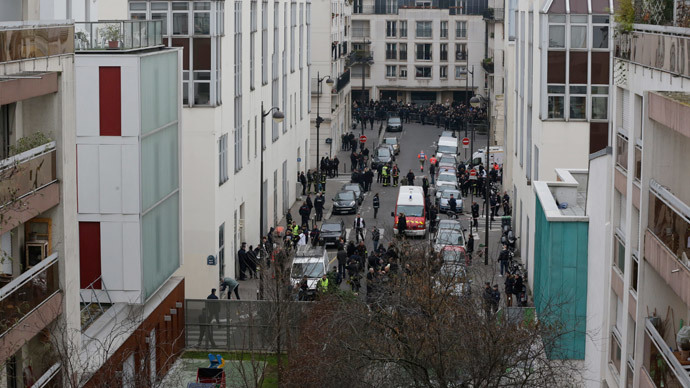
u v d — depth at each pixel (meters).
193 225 43.00
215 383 30.05
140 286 31.50
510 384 25.36
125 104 31.34
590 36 45.66
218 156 43.94
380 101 121.25
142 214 31.66
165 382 29.38
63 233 24.09
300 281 36.62
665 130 20.80
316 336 30.17
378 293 30.78
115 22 32.25
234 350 35.22
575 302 31.08
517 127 57.00
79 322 25.41
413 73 128.00
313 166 86.56
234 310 35.19
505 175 66.81
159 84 33.66
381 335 28.06
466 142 88.44
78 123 31.33
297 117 70.94
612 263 26.00
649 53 21.88
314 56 85.75
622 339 24.09
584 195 38.22
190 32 43.06
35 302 22.98
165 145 34.41
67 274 24.36
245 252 47.00
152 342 31.00
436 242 47.50
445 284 30.03
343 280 46.50
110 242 31.45
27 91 22.06
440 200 65.62
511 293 40.41
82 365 24.92
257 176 54.19
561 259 31.16
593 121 46.12
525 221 50.53
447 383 25.95
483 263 49.59
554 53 45.91
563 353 30.48
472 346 25.12
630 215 23.19
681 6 20.67
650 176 21.02
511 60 64.56
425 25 126.94
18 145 22.42
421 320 27.08
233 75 46.66
